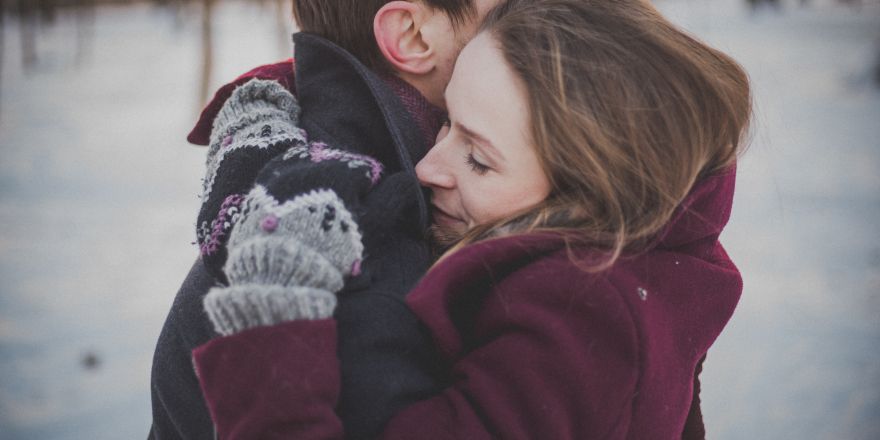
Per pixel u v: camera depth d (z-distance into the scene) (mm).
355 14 1030
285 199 862
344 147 979
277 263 824
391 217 912
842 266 5648
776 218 6832
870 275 5441
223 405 806
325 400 802
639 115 854
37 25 32469
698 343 953
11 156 10859
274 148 976
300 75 1076
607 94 855
